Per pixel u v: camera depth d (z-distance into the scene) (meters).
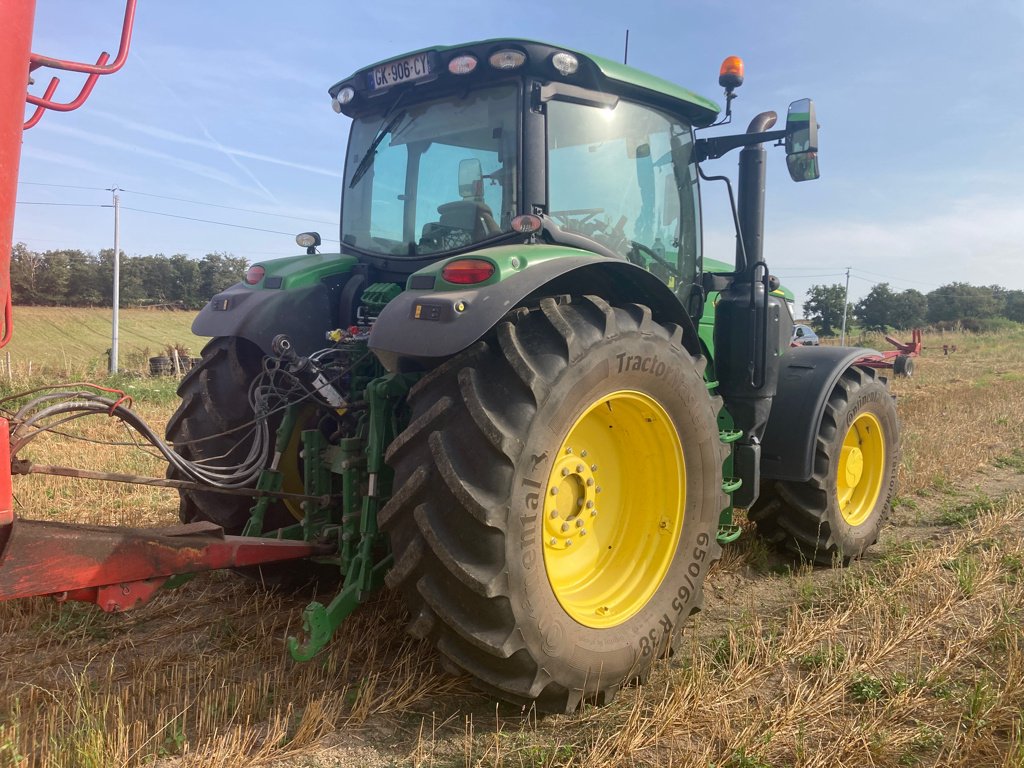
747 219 3.79
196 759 2.28
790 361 4.29
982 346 32.84
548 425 2.46
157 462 6.81
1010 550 4.34
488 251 2.63
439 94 3.33
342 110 3.78
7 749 2.21
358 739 2.45
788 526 4.30
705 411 3.11
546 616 2.49
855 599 3.62
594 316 2.70
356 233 3.80
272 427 3.49
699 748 2.45
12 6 1.81
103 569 2.25
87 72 2.04
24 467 2.25
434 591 2.43
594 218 3.34
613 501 3.08
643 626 2.87
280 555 2.82
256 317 3.33
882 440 4.72
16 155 1.86
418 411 2.53
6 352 14.64
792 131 3.76
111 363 22.36
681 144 3.84
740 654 3.07
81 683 2.72
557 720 2.62
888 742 2.43
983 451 7.71
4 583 2.02
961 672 2.96
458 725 2.57
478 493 2.34
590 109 3.31
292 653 2.50
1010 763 2.27
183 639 3.18
